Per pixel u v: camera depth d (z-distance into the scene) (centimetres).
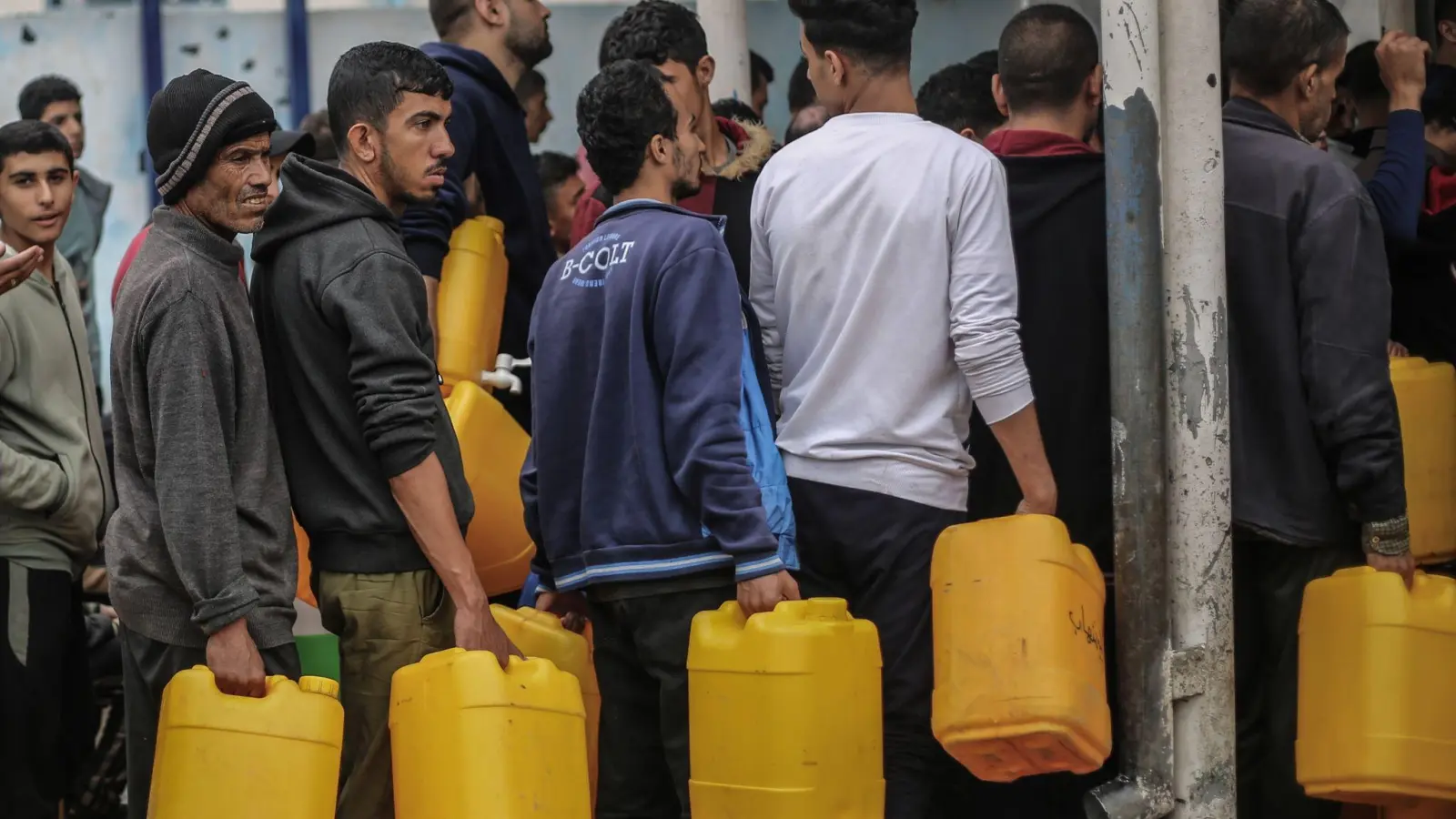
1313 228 399
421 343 369
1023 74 424
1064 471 421
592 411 372
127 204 820
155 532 355
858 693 358
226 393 351
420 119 380
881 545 379
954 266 374
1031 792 436
